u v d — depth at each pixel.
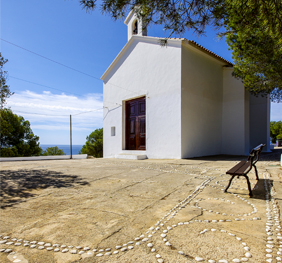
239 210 2.71
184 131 8.91
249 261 1.64
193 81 9.54
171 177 4.85
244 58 7.46
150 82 10.33
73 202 3.14
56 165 7.43
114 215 2.62
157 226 2.28
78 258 1.73
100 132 32.31
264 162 7.27
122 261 1.67
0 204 3.07
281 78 6.86
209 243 1.91
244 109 10.72
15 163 8.33
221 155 10.46
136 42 11.30
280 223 2.30
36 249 1.88
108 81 13.26
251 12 3.84
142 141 10.96
